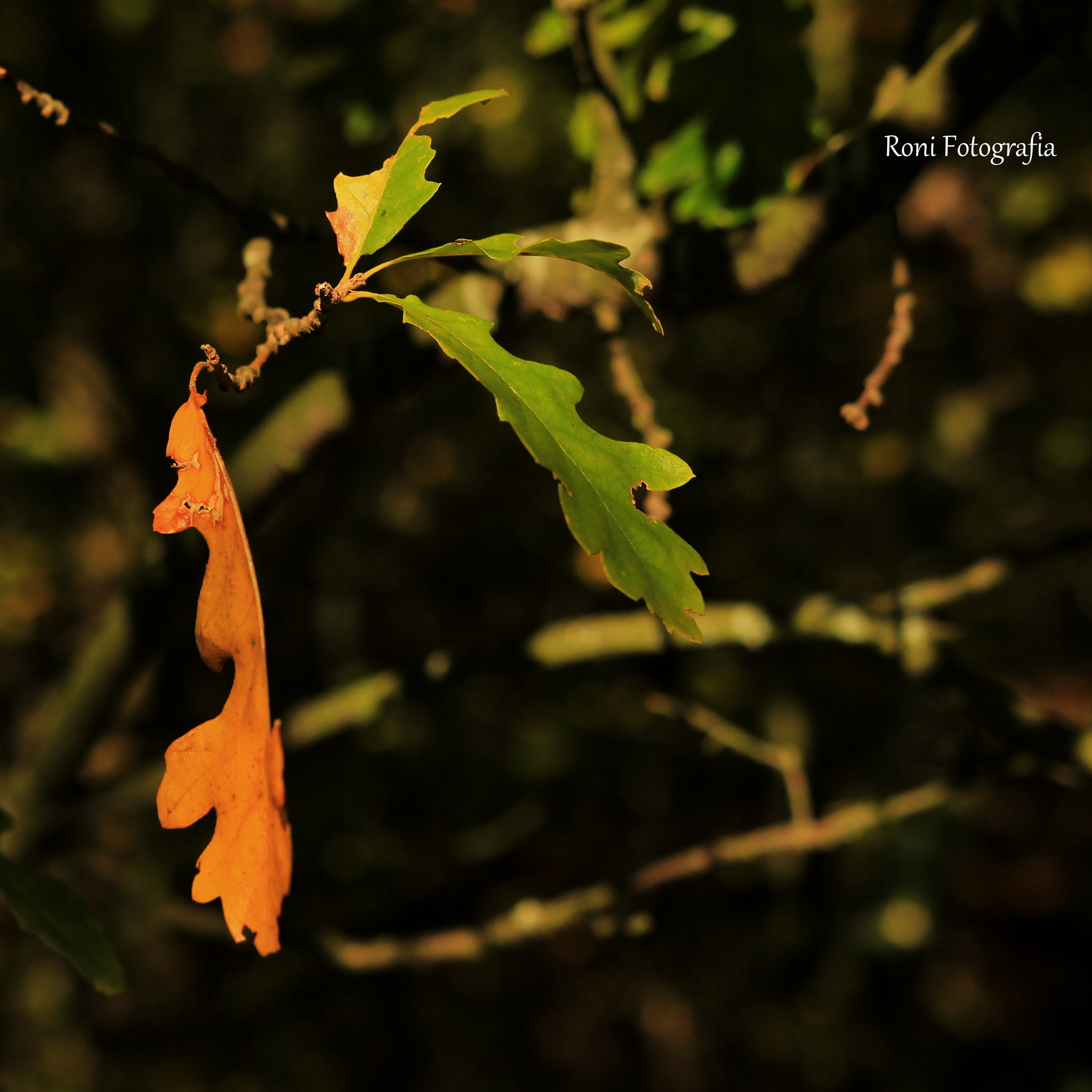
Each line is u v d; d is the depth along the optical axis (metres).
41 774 2.31
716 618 2.42
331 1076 5.63
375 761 5.04
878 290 5.75
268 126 4.84
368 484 4.99
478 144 4.95
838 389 5.84
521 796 5.36
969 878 7.45
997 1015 6.85
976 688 2.26
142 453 4.75
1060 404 6.28
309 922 4.63
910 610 2.32
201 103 4.94
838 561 5.81
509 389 0.76
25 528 5.04
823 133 1.88
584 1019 6.48
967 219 6.21
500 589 5.79
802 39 2.47
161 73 4.93
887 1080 6.39
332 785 4.93
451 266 1.58
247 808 0.74
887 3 4.71
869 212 1.57
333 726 2.53
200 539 1.97
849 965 6.43
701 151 1.89
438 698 2.50
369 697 2.51
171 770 0.71
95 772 3.79
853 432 5.79
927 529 6.19
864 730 6.00
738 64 1.91
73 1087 5.07
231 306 4.64
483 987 6.34
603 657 2.38
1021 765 2.33
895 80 1.70
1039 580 6.20
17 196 4.46
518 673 2.45
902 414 6.18
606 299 1.64
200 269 4.73
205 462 0.73
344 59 2.29
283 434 1.81
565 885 5.74
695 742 5.43
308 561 4.95
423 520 5.57
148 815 3.05
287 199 4.71
